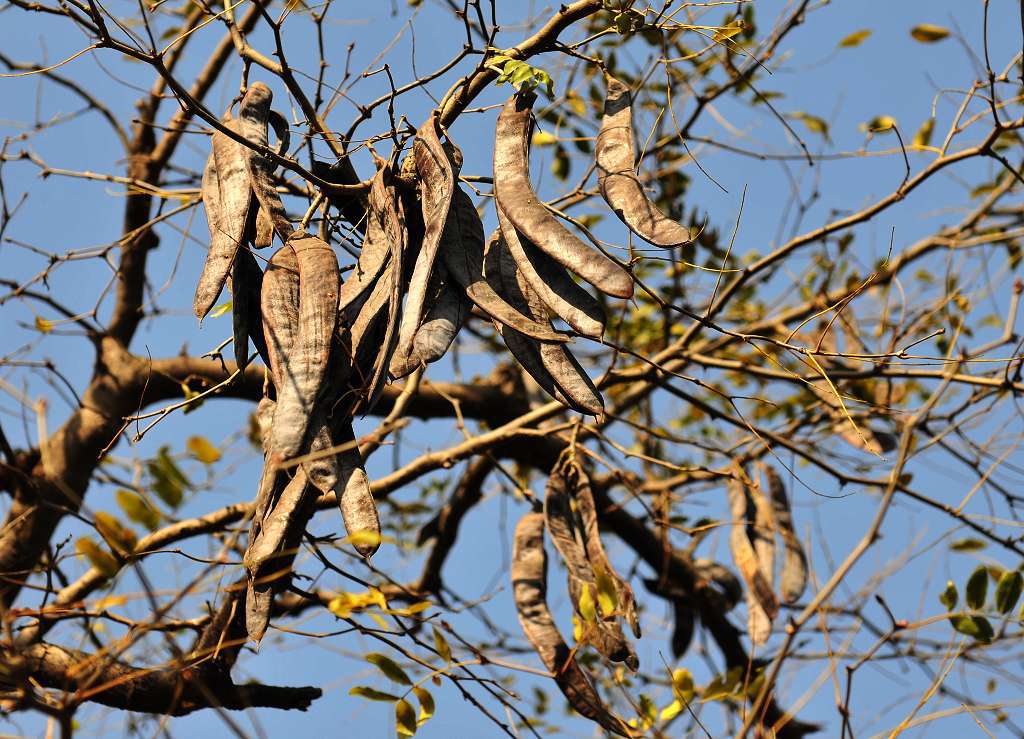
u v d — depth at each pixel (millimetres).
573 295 5508
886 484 9883
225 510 8789
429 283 5379
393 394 11492
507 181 5785
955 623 7594
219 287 5660
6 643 5875
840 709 7395
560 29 6555
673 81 10906
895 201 9266
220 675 6730
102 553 5152
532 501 8469
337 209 6617
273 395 6387
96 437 10328
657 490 11734
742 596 11414
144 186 10523
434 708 6609
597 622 7426
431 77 6762
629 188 5859
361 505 5047
